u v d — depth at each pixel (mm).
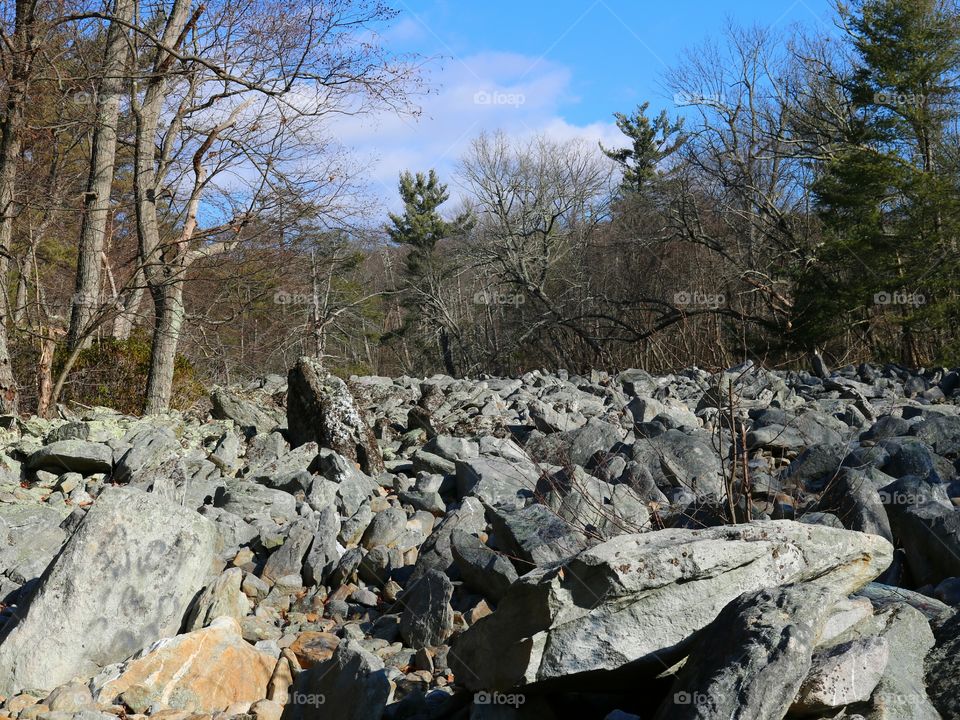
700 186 35750
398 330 50875
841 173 29922
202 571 5656
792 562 4227
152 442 9352
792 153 34438
